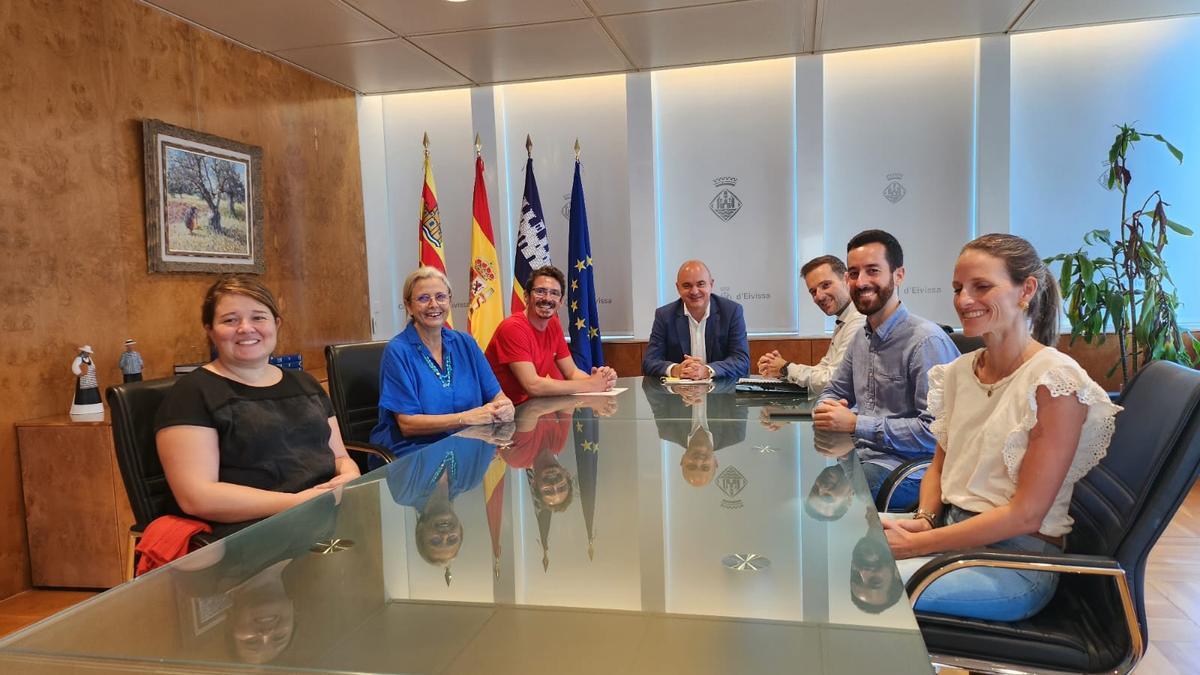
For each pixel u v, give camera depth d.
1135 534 1.23
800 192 4.73
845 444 1.85
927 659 0.73
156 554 1.58
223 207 3.96
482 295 4.66
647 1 3.68
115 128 3.37
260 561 1.11
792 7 3.82
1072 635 1.33
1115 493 1.36
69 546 2.94
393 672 0.73
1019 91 4.54
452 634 0.82
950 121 4.63
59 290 3.09
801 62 4.64
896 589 0.92
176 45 3.71
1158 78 4.36
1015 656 1.33
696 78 4.89
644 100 4.87
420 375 2.51
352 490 1.54
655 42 4.29
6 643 0.85
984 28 4.26
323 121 4.89
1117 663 1.27
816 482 1.48
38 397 3.01
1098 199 4.50
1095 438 1.38
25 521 2.96
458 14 3.77
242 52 4.16
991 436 1.49
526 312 3.19
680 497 1.39
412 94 5.34
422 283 2.50
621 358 4.96
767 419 2.21
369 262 5.42
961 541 1.38
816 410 2.14
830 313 3.09
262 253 4.26
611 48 4.38
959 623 1.37
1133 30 4.36
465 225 5.34
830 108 4.77
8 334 2.89
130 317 3.44
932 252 4.73
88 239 3.22
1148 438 1.32
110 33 3.34
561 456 1.77
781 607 0.87
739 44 4.39
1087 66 4.44
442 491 1.50
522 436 2.06
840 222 4.82
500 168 5.19
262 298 1.87
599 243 5.12
